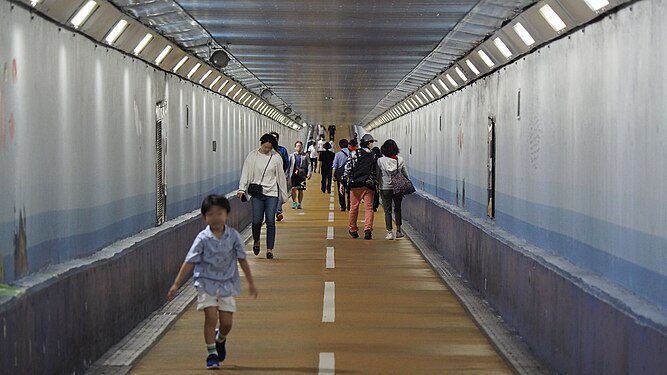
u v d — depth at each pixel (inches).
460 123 809.5
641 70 321.4
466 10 526.6
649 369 262.8
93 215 453.7
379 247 865.5
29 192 355.9
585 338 331.9
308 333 479.2
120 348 422.9
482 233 579.5
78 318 365.4
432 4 513.7
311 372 396.8
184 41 647.1
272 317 522.0
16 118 339.9
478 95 705.6
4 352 277.1
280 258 781.9
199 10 537.6
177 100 711.1
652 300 304.5
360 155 929.5
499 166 606.9
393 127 1724.9
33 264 360.5
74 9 394.3
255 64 903.1
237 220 997.8
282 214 1206.3
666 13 295.6
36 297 311.4
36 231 364.5
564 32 423.2
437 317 525.0
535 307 418.3
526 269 441.7
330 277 676.1
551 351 384.2
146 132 588.4
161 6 485.7
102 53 474.9
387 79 1063.0
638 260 321.4
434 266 723.4
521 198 530.9
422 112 1181.7
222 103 1016.2
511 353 419.2
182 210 733.9
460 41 645.3
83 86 437.7
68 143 411.2
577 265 403.2
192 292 596.7
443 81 870.4
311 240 923.4
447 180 903.7
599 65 374.0
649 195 310.3
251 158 775.7
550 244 456.8
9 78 331.6
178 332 478.6
